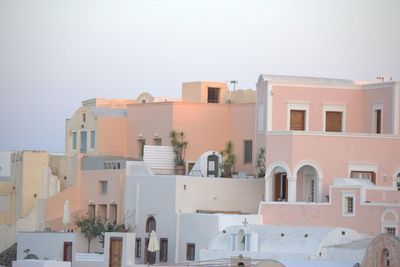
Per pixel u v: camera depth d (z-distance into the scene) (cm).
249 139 12194
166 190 11412
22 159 12875
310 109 11712
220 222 10906
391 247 9444
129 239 11106
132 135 12731
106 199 12094
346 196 10775
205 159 11894
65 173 12875
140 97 13488
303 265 9931
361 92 11788
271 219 10975
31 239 12012
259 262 9788
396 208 10600
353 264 9912
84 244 11712
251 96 12731
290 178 11044
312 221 10862
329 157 11119
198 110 12369
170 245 11306
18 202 12888
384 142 11231
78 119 13100
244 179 11525
